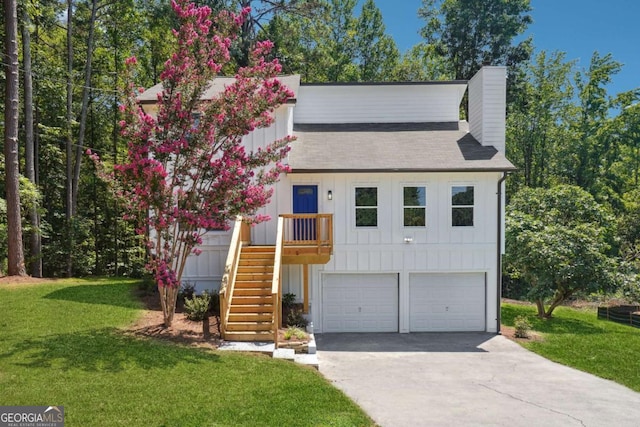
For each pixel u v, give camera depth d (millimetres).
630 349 13375
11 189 16656
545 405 8742
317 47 34625
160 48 27734
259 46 11891
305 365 10227
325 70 34438
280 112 15766
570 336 15102
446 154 16000
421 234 15656
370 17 37625
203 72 10992
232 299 12508
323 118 19312
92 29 23375
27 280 16125
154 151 10570
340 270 15617
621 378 10695
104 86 26781
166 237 11070
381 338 14914
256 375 8992
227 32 11742
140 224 11445
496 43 35281
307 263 14367
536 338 14797
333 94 19328
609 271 17453
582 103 42812
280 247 13398
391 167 15023
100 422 6473
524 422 7832
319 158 15711
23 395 7047
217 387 8125
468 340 14594
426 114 19281
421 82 19078
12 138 16484
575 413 8352
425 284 15930
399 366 11438
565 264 17266
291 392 8312
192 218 10602
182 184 11047
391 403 8602
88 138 27250
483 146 16562
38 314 11758
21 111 23281
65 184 25844
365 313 15914
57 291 14492
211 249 15383
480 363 11836
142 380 8055
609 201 38875
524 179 39562
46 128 21859
